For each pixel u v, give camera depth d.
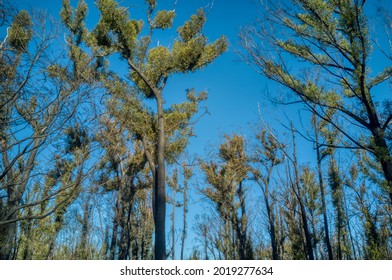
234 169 23.11
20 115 8.76
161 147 14.38
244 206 24.16
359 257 20.75
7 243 11.31
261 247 25.11
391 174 10.84
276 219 23.33
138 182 22.30
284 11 11.88
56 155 9.31
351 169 20.36
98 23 15.11
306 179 20.94
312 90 11.73
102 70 15.41
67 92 8.77
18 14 8.53
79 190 9.69
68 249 21.69
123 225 21.88
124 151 16.25
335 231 22.33
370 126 11.48
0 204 11.41
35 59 8.59
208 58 15.66
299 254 19.22
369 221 17.16
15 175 9.51
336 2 11.34
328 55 11.75
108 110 9.66
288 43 12.12
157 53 15.60
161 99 15.48
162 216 12.89
